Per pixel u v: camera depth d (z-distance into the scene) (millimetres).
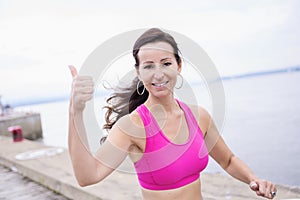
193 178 1257
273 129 15633
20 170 5207
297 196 2523
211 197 2711
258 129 14781
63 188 3877
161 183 1201
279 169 10570
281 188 2717
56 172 4379
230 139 12195
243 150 11914
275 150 12367
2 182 4855
